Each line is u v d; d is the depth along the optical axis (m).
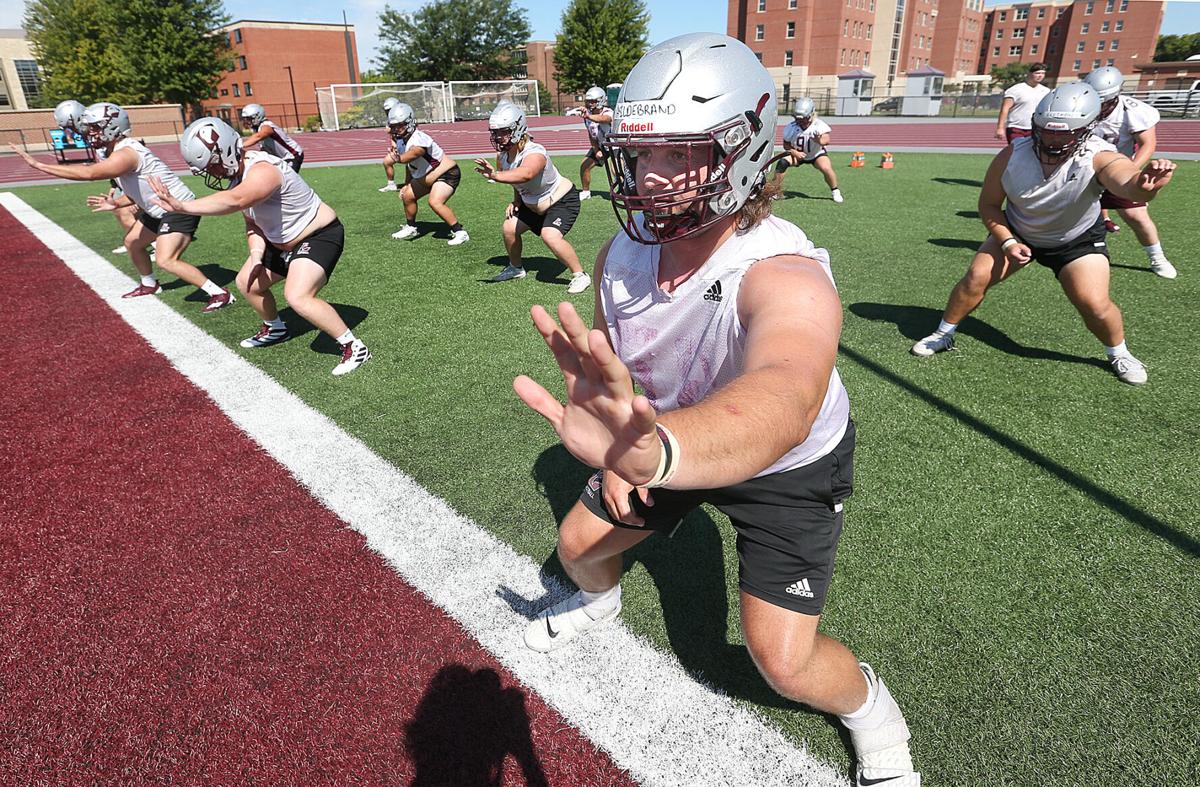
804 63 56.69
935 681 2.17
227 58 43.72
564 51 52.50
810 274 1.39
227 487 3.38
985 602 2.48
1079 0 80.06
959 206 10.02
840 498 1.76
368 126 39.91
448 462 3.54
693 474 0.97
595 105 10.94
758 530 1.71
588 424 0.92
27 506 3.26
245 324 5.88
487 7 58.19
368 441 3.78
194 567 2.81
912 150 18.38
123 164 5.81
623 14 51.56
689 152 1.37
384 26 58.75
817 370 1.17
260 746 2.04
